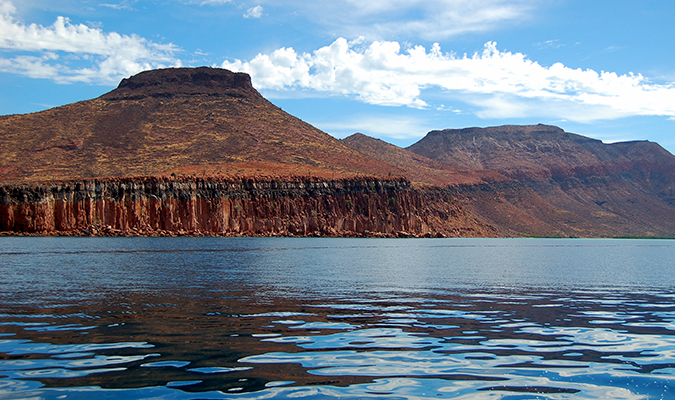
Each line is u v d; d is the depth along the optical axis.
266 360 17.45
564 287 41.25
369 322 24.31
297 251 89.12
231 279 42.56
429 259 76.12
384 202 199.25
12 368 16.33
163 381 15.20
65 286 36.94
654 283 45.69
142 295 32.34
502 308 29.34
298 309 27.66
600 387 15.27
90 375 15.71
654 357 18.55
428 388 14.99
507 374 16.38
